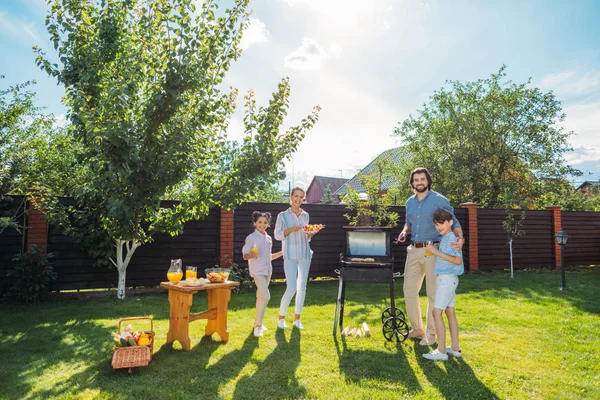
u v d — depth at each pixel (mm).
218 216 8258
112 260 6855
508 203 10680
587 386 3113
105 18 5883
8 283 6301
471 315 5504
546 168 16484
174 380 3152
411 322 4477
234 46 6660
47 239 6773
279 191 21938
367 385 3102
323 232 9344
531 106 16203
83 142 5973
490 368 3498
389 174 18469
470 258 10703
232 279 7422
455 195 16531
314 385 3090
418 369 3475
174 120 6090
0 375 3254
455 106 17297
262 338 4387
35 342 4188
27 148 7547
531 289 7789
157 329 4754
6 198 6461
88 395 2855
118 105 5363
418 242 4367
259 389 2996
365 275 4523
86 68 5723
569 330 4734
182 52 5812
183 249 7887
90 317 5340
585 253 12289
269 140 6777
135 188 5746
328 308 5980
